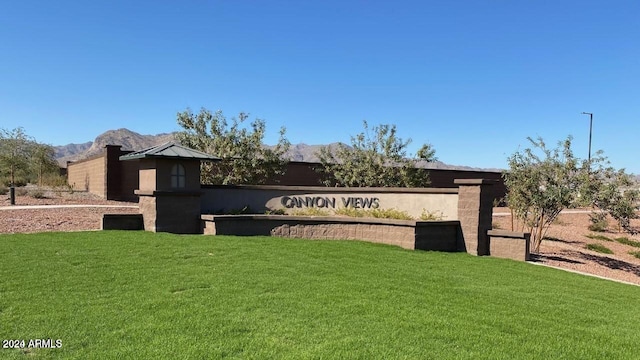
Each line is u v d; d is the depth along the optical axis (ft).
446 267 29.17
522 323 18.15
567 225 76.84
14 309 17.12
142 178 40.16
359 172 62.08
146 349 13.88
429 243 36.52
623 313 21.52
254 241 33.91
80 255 26.53
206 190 43.29
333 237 39.01
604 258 48.57
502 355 14.62
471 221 37.09
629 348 16.17
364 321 16.99
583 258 46.32
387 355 14.06
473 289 23.36
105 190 77.66
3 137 114.73
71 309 17.22
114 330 15.33
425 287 22.88
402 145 63.21
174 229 38.63
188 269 23.97
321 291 20.66
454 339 15.76
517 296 22.75
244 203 44.68
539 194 42.68
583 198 40.57
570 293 24.93
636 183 41.16
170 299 18.69
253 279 22.27
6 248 28.07
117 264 24.62
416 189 41.93
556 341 16.28
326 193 45.55
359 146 63.93
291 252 30.07
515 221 68.23
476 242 36.70
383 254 31.94
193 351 13.78
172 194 38.42
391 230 36.99
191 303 18.26
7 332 14.98
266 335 15.21
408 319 17.49
